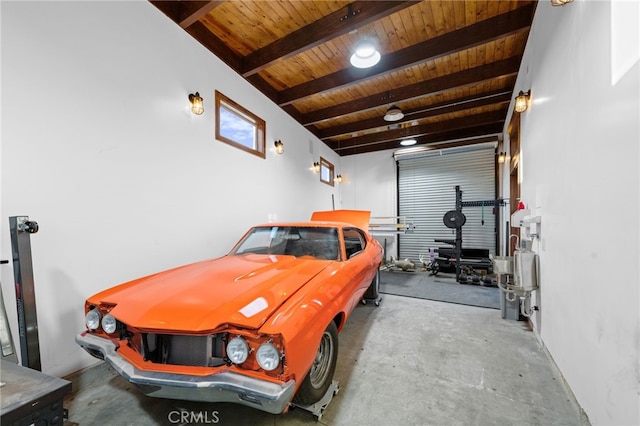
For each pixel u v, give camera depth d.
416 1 2.65
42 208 1.88
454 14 3.08
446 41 3.38
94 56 2.21
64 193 2.00
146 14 2.63
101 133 2.24
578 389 1.65
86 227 2.12
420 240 7.61
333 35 3.10
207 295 1.48
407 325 3.11
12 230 1.57
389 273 6.41
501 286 3.10
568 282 1.82
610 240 1.30
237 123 4.05
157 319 1.31
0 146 1.70
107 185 2.28
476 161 6.97
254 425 1.56
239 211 3.92
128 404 1.76
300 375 1.27
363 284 2.65
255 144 4.45
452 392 1.85
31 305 1.62
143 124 2.59
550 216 2.19
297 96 4.68
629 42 1.16
